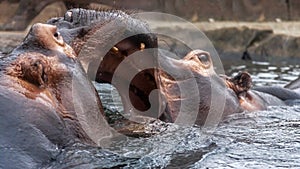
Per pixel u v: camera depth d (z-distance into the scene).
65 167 9.50
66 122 10.34
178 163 10.88
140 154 11.11
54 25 11.59
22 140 9.30
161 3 59.28
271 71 34.28
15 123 9.41
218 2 62.34
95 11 12.46
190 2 61.66
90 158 10.14
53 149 9.67
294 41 45.59
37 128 9.62
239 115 16.70
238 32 47.56
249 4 63.25
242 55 46.22
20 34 43.09
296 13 63.72
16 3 52.16
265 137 13.91
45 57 10.73
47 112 9.99
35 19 49.00
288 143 13.17
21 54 10.55
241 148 12.48
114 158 10.51
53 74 10.67
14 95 9.77
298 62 40.97
